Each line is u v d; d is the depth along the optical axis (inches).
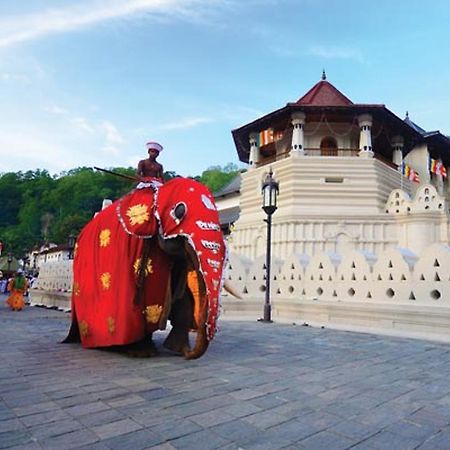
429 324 331.3
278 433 119.3
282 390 166.1
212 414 134.3
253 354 247.0
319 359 234.8
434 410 144.3
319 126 1123.9
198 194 224.1
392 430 124.1
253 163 1204.5
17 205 3917.3
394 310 352.8
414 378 192.4
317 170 1024.2
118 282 242.7
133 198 248.4
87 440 110.3
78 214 3134.8
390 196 995.9
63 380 174.7
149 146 274.5
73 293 282.8
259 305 474.0
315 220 974.4
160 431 118.1
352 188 1005.2
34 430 116.7
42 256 2578.7
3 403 140.8
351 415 137.0
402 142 1194.6
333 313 400.5
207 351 254.5
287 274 472.1
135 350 237.9
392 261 372.5
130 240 247.0
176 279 254.1
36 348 255.8
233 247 1142.3
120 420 126.3
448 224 898.1
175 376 186.2
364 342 303.7
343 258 413.4
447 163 1485.0
